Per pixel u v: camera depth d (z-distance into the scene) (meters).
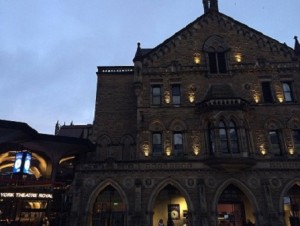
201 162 26.59
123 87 33.06
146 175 26.30
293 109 28.84
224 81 30.41
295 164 26.42
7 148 23.67
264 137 27.88
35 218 24.11
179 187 25.86
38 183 20.14
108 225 25.97
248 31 32.59
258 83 30.20
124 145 30.44
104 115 31.59
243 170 26.17
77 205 24.86
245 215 27.23
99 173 26.39
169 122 28.75
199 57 31.61
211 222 24.53
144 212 25.00
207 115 28.09
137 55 31.30
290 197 26.48
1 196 19.23
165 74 30.91
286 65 30.73
